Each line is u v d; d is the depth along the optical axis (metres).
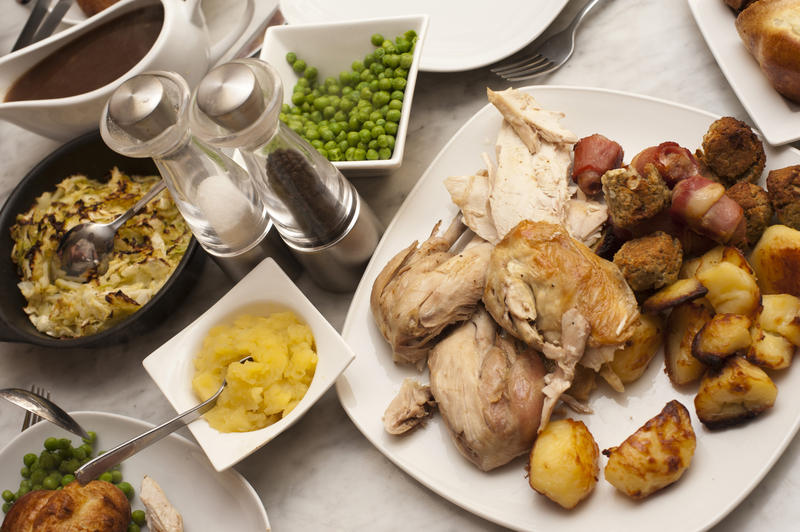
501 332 0.71
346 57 0.83
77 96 0.78
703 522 0.62
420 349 0.71
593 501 0.65
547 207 0.72
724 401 0.63
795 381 0.64
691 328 0.66
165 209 0.79
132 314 0.74
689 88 0.79
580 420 0.68
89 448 0.73
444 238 0.74
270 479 0.72
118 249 0.78
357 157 0.78
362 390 0.72
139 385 0.78
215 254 0.74
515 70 0.82
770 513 0.65
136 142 0.67
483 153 0.76
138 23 0.81
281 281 0.72
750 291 0.64
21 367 0.80
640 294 0.69
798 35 0.70
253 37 0.86
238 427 0.70
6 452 0.73
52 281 0.78
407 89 0.77
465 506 0.66
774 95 0.73
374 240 0.76
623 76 0.81
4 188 0.88
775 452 0.63
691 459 0.64
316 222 0.71
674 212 0.68
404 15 0.83
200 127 0.65
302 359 0.70
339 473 0.72
